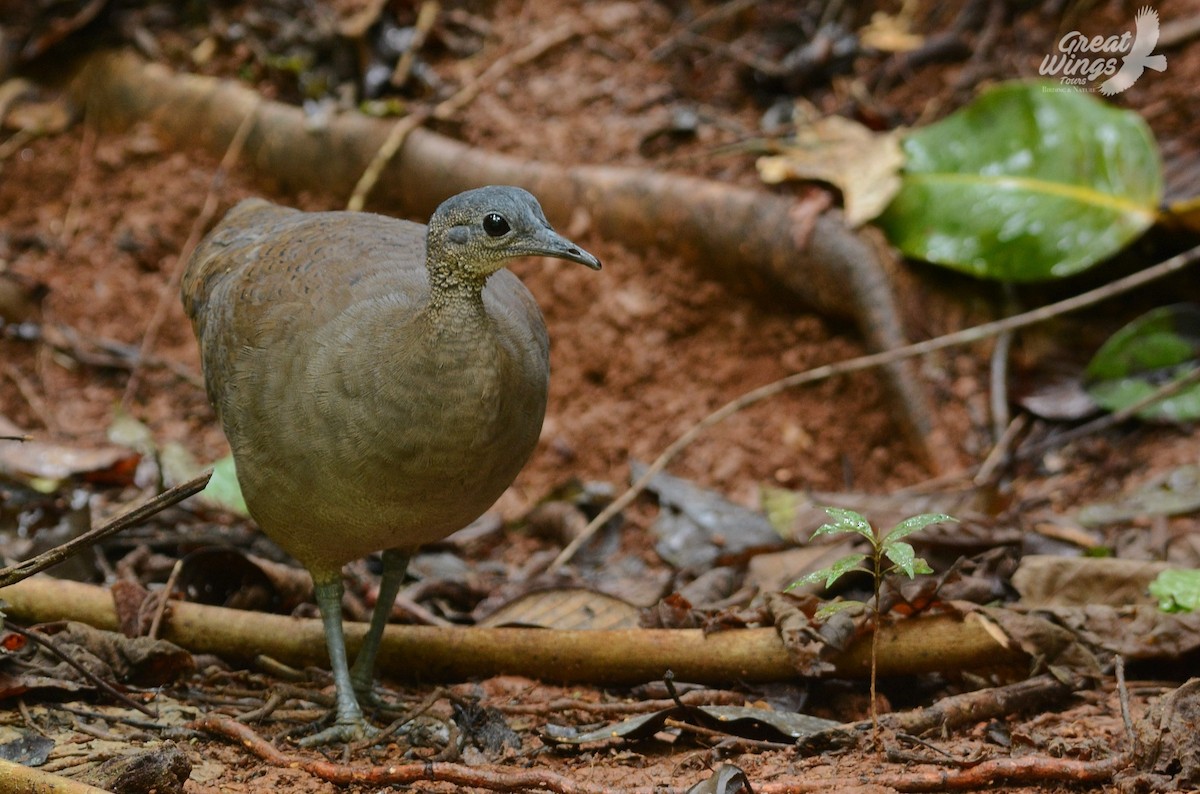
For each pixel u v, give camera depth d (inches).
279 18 587.5
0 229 560.7
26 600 310.8
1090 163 472.7
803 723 275.9
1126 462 437.7
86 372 517.0
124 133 583.5
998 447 450.0
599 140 543.2
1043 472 447.5
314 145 556.1
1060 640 299.1
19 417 498.3
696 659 300.5
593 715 291.3
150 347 526.6
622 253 521.7
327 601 295.9
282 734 279.1
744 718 274.1
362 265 282.4
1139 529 391.9
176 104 576.7
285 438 268.5
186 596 340.8
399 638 312.7
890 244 488.7
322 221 310.5
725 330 511.8
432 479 264.1
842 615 297.4
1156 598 330.3
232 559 339.6
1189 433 441.1
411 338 257.9
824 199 498.3
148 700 289.1
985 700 284.8
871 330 482.0
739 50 572.1
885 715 281.7
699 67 570.6
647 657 302.4
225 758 263.0
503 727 280.7
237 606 339.9
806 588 345.7
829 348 497.7
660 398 502.3
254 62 581.3
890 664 297.7
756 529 420.5
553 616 333.1
